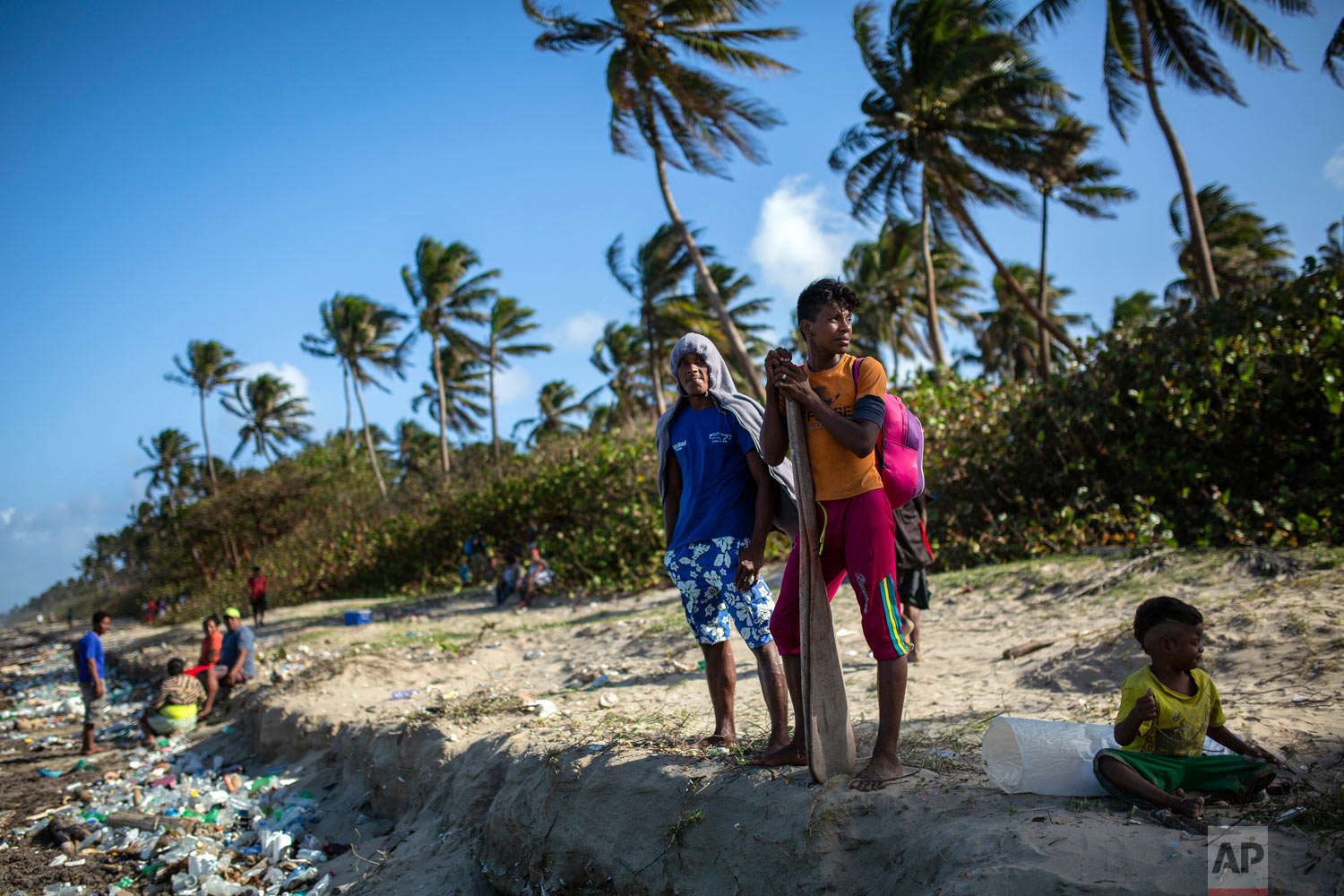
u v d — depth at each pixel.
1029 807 2.56
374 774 5.77
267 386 53.25
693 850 3.16
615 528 13.59
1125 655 4.54
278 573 24.86
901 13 18.52
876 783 2.86
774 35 17.06
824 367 2.96
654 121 18.02
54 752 9.63
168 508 48.91
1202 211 28.56
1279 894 1.94
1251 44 15.29
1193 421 8.49
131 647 20.50
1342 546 6.87
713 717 4.44
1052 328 19.25
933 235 22.66
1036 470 10.12
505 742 4.70
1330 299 8.16
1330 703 3.37
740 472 3.56
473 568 19.17
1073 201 22.67
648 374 39.62
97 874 5.39
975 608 7.10
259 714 7.91
